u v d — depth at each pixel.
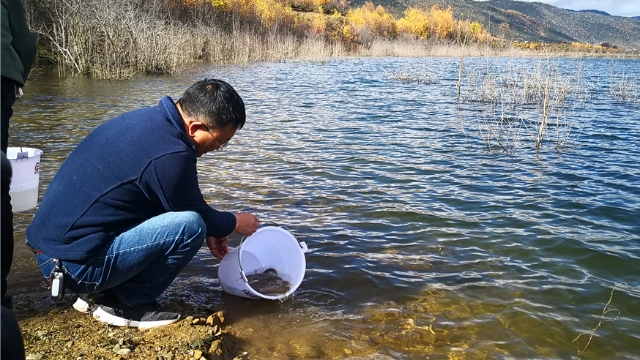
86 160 2.60
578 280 3.87
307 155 7.30
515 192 5.90
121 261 2.64
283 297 3.31
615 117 11.34
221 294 3.46
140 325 2.91
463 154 7.67
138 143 2.60
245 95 13.43
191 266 3.84
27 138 7.34
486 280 3.82
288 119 10.11
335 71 22.23
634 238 4.64
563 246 4.43
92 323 2.90
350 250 4.23
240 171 6.33
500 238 4.58
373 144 8.16
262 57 27.72
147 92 12.70
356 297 3.52
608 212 5.29
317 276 3.77
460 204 5.45
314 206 5.21
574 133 9.45
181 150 2.63
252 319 3.20
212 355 2.72
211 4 29.83
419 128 9.61
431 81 18.67
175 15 26.16
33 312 2.98
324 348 2.96
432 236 4.59
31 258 3.67
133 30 17.22
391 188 5.92
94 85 13.86
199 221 2.73
